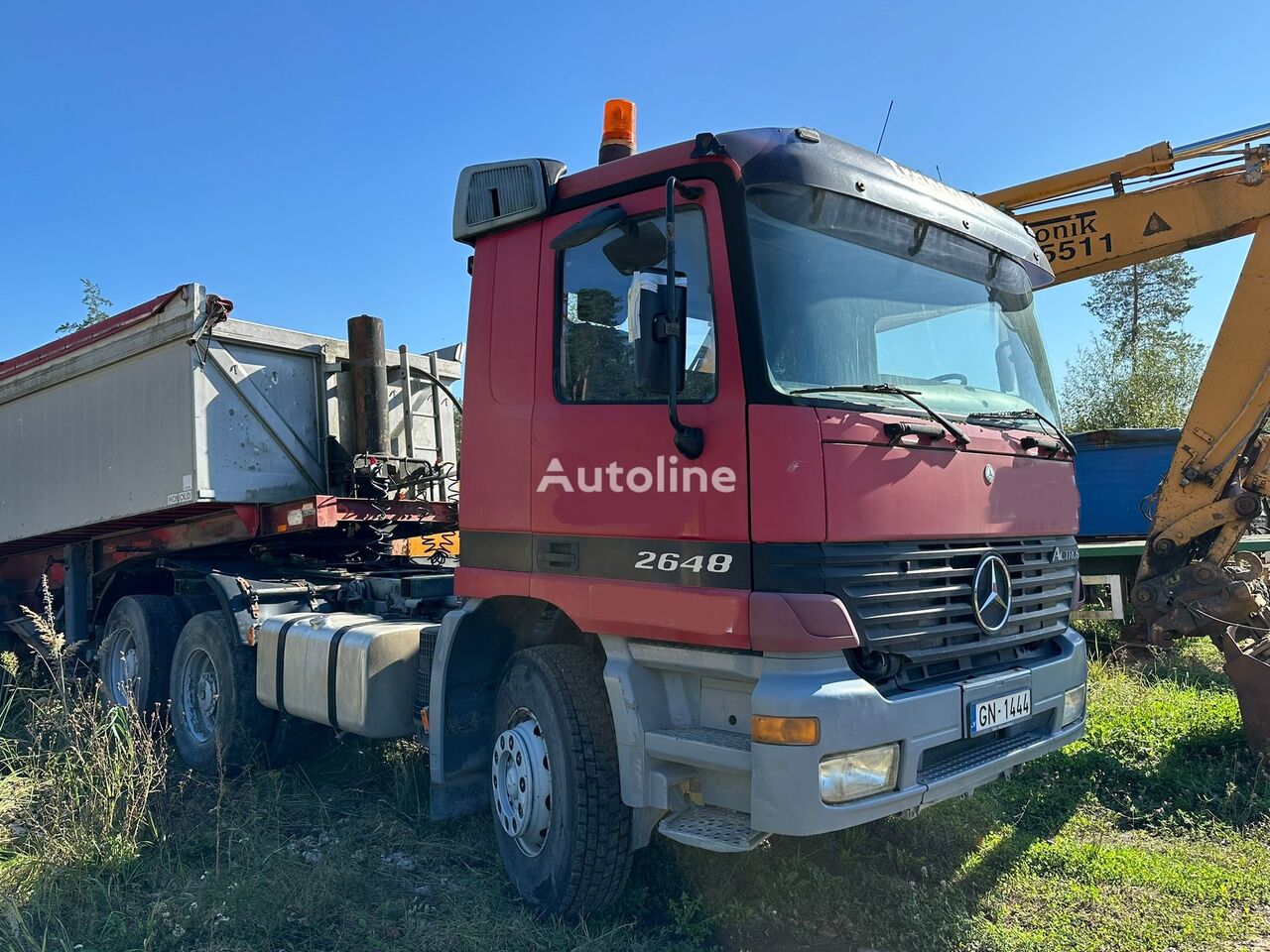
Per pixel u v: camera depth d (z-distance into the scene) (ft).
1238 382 21.45
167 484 20.79
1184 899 13.25
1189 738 19.11
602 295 12.92
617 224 12.76
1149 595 21.61
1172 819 16.15
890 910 12.81
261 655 18.49
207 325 19.89
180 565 22.57
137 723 17.53
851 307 12.25
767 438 10.92
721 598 11.09
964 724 11.84
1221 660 28.48
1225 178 24.00
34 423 25.52
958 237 14.44
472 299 14.85
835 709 10.50
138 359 21.68
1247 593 20.43
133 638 21.83
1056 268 26.13
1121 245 25.39
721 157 11.70
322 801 17.52
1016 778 17.69
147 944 11.93
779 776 10.41
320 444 22.34
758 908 13.03
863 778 10.73
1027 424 14.32
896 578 11.42
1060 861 14.34
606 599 12.33
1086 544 34.76
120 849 14.44
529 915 12.98
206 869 14.42
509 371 14.05
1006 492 13.32
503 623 14.69
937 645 12.03
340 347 22.88
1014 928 12.46
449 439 25.04
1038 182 26.35
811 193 12.07
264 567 21.94
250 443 20.98
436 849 15.39
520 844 13.58
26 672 25.75
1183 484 21.89
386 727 15.78
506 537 13.85
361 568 22.72
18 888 13.44
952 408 13.14
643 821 12.67
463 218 14.84
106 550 25.67
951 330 13.83
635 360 11.35
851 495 11.09
